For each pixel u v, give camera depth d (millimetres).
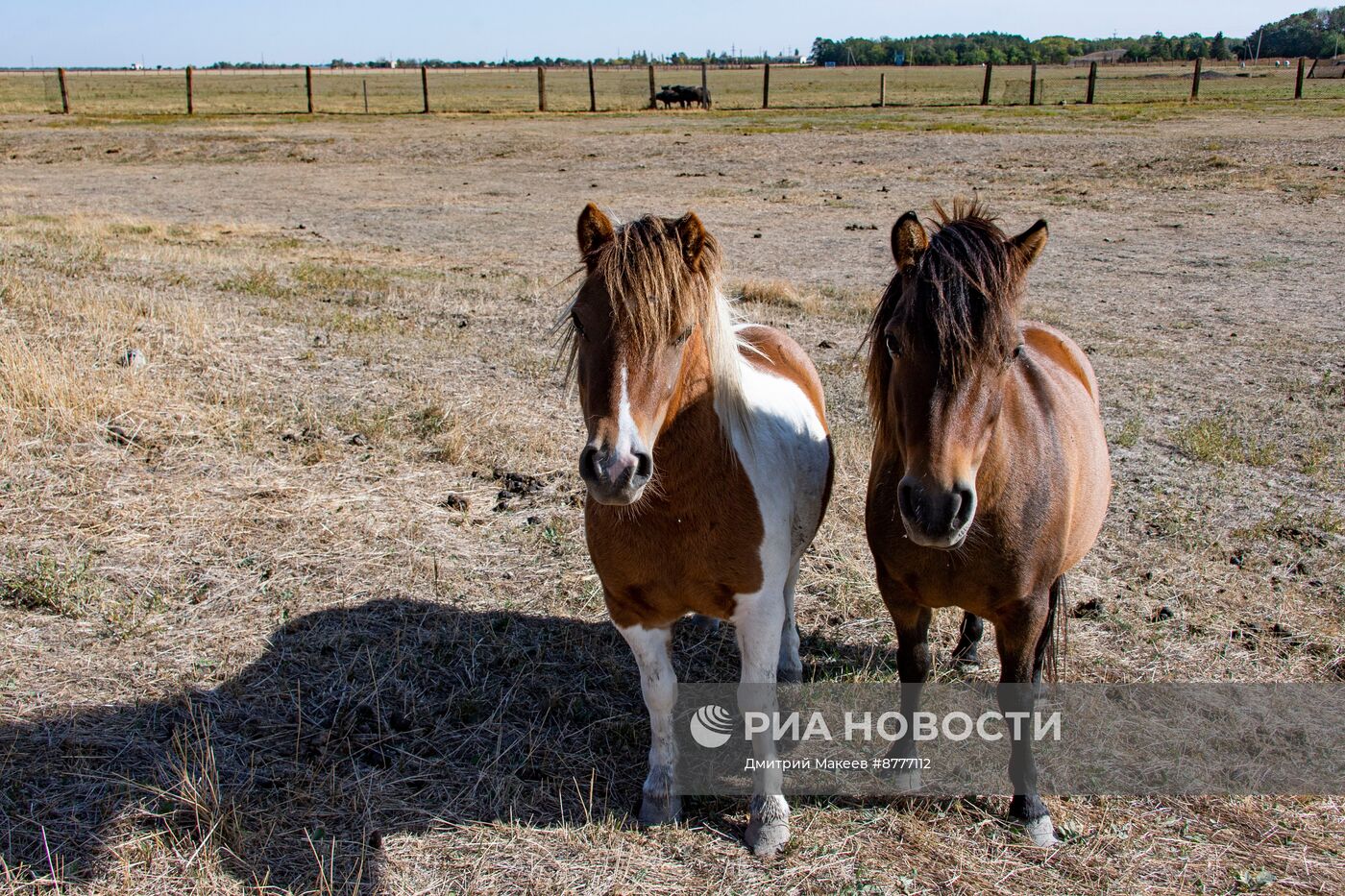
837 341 9016
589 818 3256
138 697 3686
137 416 6070
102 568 4504
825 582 4820
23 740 3400
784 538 3096
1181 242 13984
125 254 11688
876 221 16312
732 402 2936
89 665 3844
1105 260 12844
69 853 2982
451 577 4688
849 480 5902
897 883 3037
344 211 17578
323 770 3434
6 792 3174
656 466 2852
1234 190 17797
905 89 58906
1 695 3609
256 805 3244
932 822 3326
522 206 18312
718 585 3027
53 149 26078
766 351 4012
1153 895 2973
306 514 5160
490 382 7520
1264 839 3193
